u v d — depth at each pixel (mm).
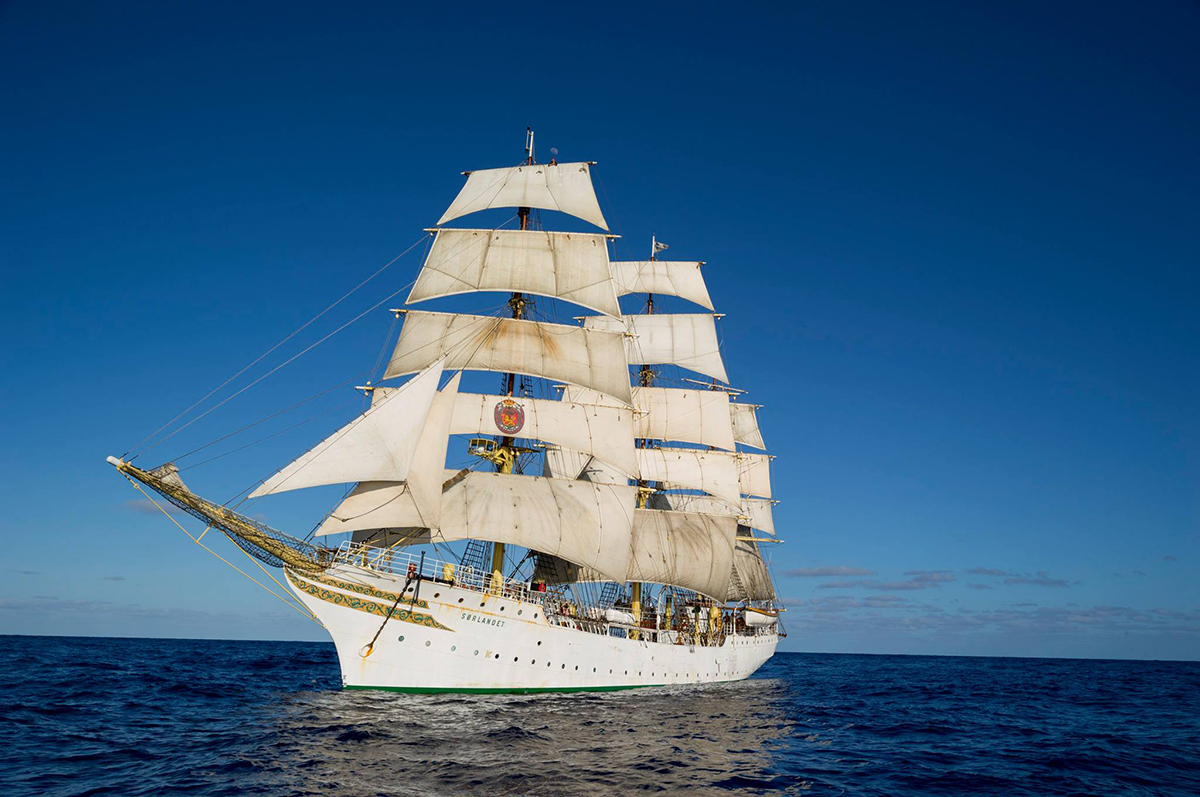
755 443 82812
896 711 48281
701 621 67125
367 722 32031
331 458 37312
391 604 37656
